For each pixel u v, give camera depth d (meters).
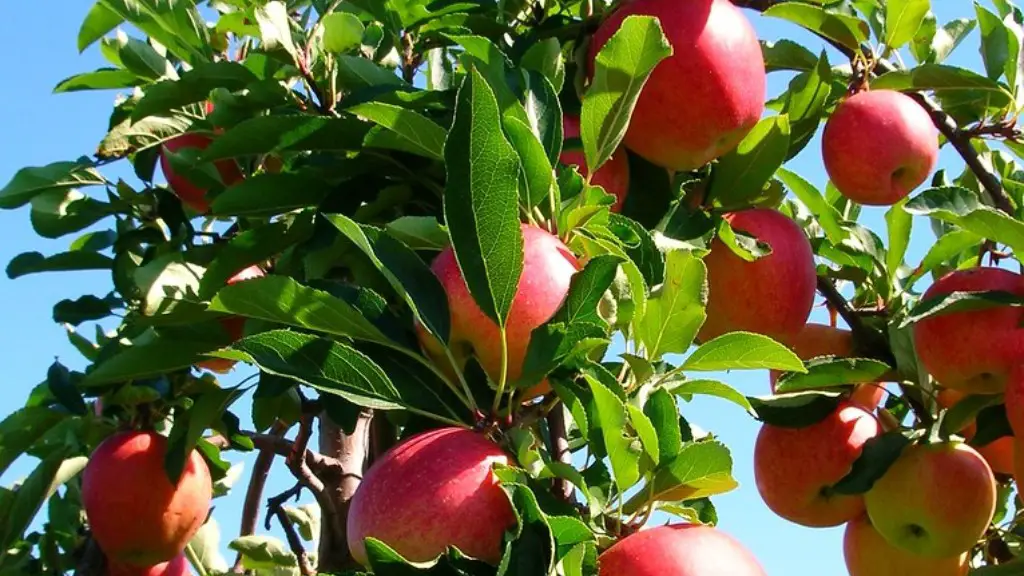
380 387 0.92
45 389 1.29
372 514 0.88
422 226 0.97
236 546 1.24
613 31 1.07
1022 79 1.22
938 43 1.29
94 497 1.21
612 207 1.07
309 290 0.92
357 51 1.16
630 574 0.87
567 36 1.13
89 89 1.24
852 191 1.17
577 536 0.85
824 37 1.20
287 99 1.11
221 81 1.13
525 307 0.90
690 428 1.11
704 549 0.88
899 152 1.15
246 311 0.93
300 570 1.22
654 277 0.97
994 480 1.17
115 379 1.12
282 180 1.08
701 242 1.06
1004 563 1.14
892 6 1.20
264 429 1.20
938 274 1.27
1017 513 1.25
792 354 0.93
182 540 1.23
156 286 1.12
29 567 1.28
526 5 1.19
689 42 1.05
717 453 0.90
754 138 1.10
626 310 0.94
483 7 1.20
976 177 1.28
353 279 1.10
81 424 1.25
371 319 0.94
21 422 1.23
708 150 1.07
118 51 1.22
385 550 0.84
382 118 1.00
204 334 1.12
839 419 1.17
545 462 0.90
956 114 1.24
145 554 1.23
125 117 1.23
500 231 0.89
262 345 0.90
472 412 0.92
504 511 0.87
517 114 0.96
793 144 1.17
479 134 0.89
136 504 1.21
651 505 0.92
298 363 0.91
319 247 1.05
